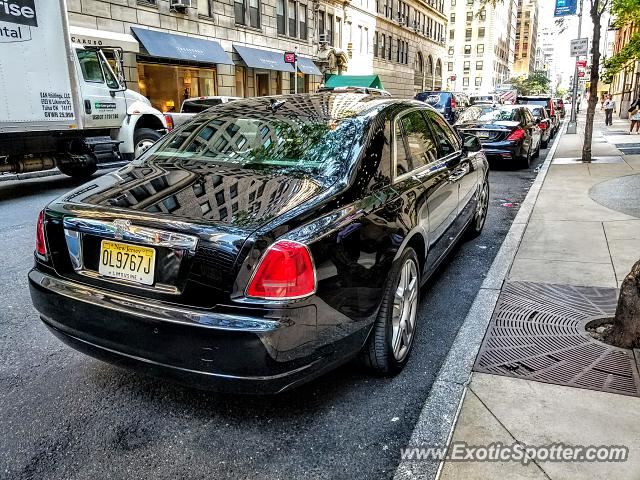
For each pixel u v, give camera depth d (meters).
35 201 8.98
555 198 8.36
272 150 3.33
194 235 2.42
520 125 12.66
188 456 2.56
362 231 2.81
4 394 3.10
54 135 9.63
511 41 134.25
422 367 3.40
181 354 2.43
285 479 2.40
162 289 2.51
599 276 4.78
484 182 6.46
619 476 2.29
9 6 8.12
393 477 2.35
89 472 2.45
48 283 2.81
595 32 11.91
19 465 2.49
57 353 3.61
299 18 30.27
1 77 8.14
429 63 57.91
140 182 3.06
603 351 3.41
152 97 20.95
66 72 9.16
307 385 3.18
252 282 2.36
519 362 3.29
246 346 2.32
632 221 6.69
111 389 3.15
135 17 19.55
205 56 22.00
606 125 28.48
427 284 4.93
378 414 2.89
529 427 2.63
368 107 3.72
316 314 2.49
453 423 2.68
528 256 5.43
